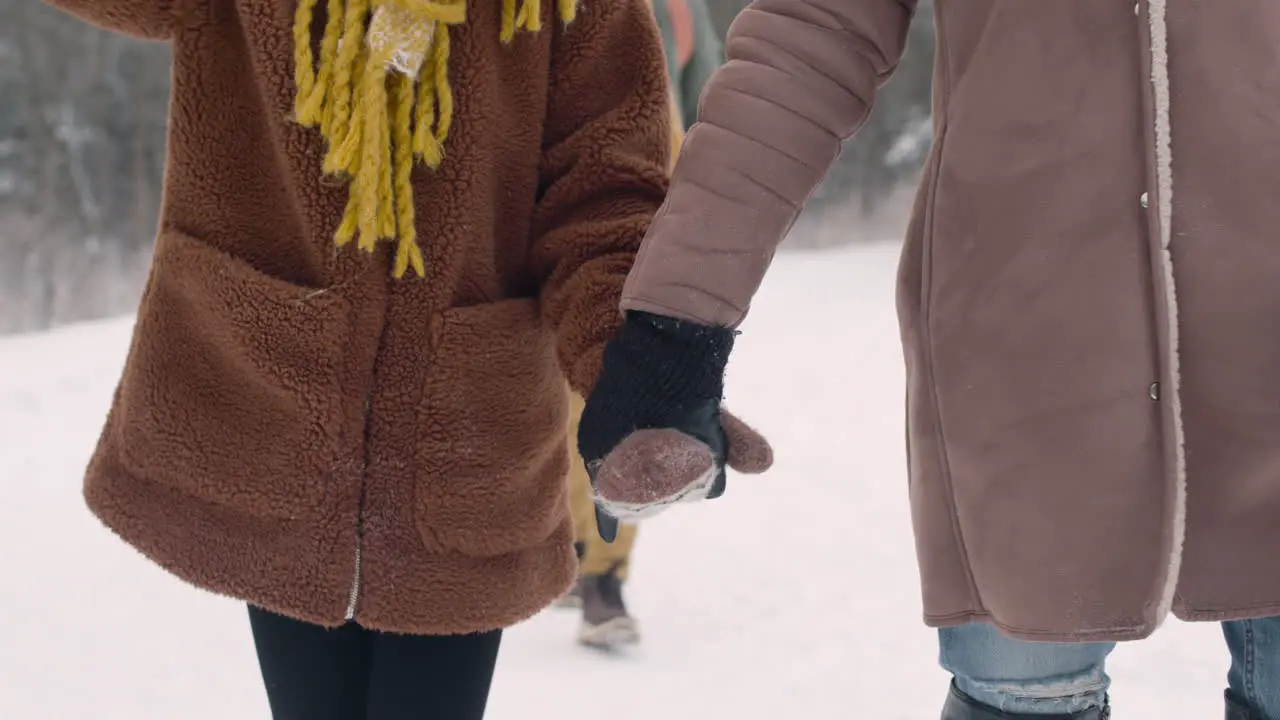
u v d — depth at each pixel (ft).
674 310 5.14
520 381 6.02
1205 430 5.16
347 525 5.81
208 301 5.80
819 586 13.74
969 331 5.43
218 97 5.84
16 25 100.37
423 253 5.85
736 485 17.92
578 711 10.33
